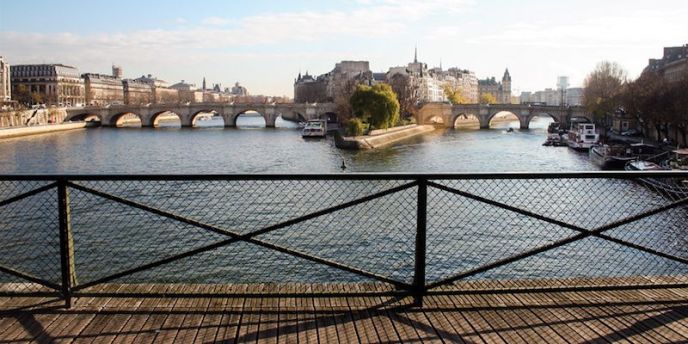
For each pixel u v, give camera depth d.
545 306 8.86
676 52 149.62
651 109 86.38
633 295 9.26
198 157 84.88
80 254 23.77
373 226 27.09
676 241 23.02
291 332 7.93
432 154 89.81
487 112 172.00
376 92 118.88
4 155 87.12
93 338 7.71
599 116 131.00
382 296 9.09
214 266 22.55
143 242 24.67
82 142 113.12
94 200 31.62
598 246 24.00
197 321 8.23
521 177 8.55
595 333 7.98
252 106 179.00
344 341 7.69
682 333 7.98
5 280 21.56
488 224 27.38
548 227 26.42
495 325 8.21
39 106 176.00
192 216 26.28
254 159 82.19
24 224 28.19
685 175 8.55
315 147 102.00
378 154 89.69
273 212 27.17
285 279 21.81
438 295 9.18
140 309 8.59
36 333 7.83
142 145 106.38
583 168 73.75
